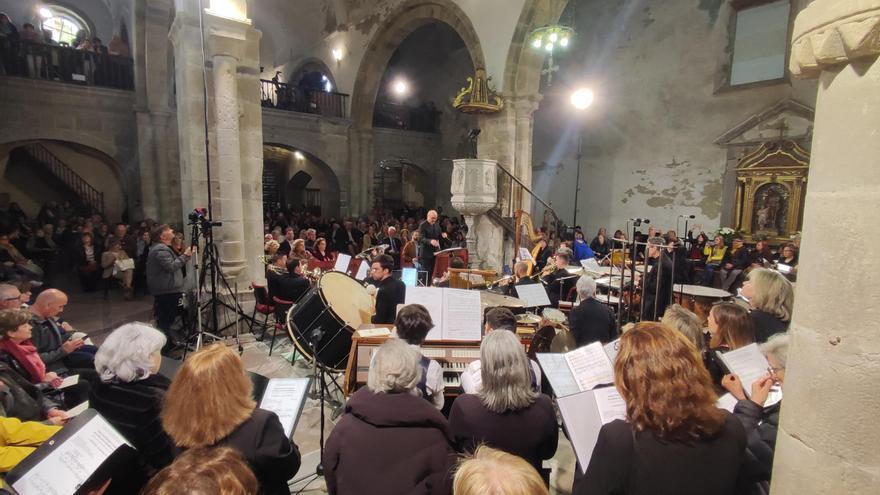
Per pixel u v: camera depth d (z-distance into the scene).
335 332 3.65
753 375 2.04
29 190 12.73
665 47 12.57
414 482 1.63
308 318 3.71
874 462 0.98
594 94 14.18
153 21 11.18
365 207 15.74
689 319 2.62
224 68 5.72
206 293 5.84
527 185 10.05
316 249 8.36
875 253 0.97
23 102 10.70
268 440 1.68
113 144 11.85
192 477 1.03
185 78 5.91
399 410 1.72
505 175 9.41
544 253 8.02
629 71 13.37
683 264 5.75
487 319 2.97
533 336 3.61
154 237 5.18
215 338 5.10
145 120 11.72
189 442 1.58
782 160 10.41
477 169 8.34
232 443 1.60
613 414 1.88
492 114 10.01
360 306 4.11
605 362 2.39
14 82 10.54
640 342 1.42
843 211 1.02
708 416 1.31
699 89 11.99
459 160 8.48
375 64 14.71
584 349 2.49
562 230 13.12
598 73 14.09
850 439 1.01
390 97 18.06
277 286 5.32
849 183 1.01
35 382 2.92
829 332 1.04
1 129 10.48
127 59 12.09
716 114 11.71
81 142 11.45
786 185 10.42
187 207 6.37
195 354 1.70
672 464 1.27
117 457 1.65
